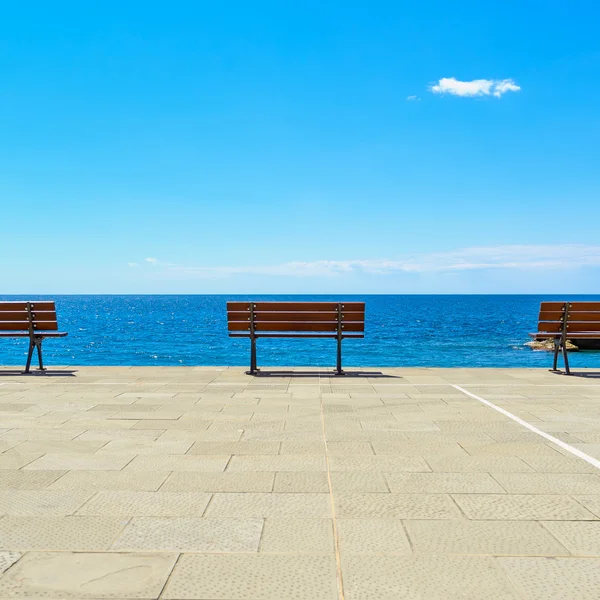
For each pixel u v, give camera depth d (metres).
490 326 56.16
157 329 52.94
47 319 9.35
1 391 7.65
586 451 4.77
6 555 2.92
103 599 2.51
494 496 3.75
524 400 6.98
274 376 9.04
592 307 9.24
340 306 9.27
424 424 5.73
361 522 3.33
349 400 7.00
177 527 3.26
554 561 2.86
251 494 3.79
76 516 3.43
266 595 2.54
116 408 6.54
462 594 2.55
